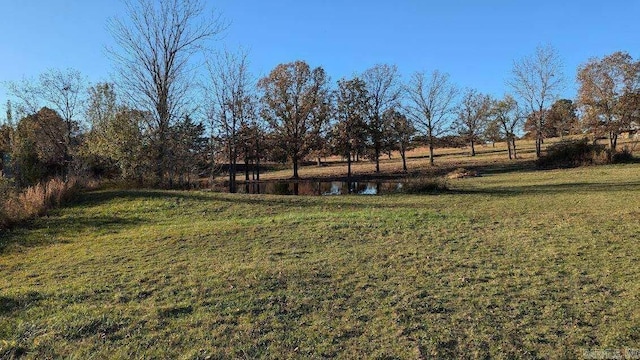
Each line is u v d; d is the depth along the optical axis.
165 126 22.61
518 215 11.86
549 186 20.98
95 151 22.02
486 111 53.75
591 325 4.72
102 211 14.66
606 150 34.38
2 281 7.12
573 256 7.27
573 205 13.67
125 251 8.81
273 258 7.82
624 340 4.37
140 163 22.14
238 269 7.01
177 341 4.59
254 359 4.21
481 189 21.27
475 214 12.18
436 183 20.97
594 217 10.68
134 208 15.01
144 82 22.64
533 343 4.38
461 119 55.38
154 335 4.71
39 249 9.73
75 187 17.55
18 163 20.83
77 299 5.92
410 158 65.62
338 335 4.66
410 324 4.88
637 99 37.41
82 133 25.95
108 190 18.84
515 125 49.53
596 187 18.94
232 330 4.82
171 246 9.04
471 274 6.55
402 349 4.34
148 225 12.52
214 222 12.04
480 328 4.72
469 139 55.12
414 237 9.16
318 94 45.19
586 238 8.43
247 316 5.19
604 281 6.01
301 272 6.79
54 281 6.92
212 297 5.82
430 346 4.38
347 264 7.25
